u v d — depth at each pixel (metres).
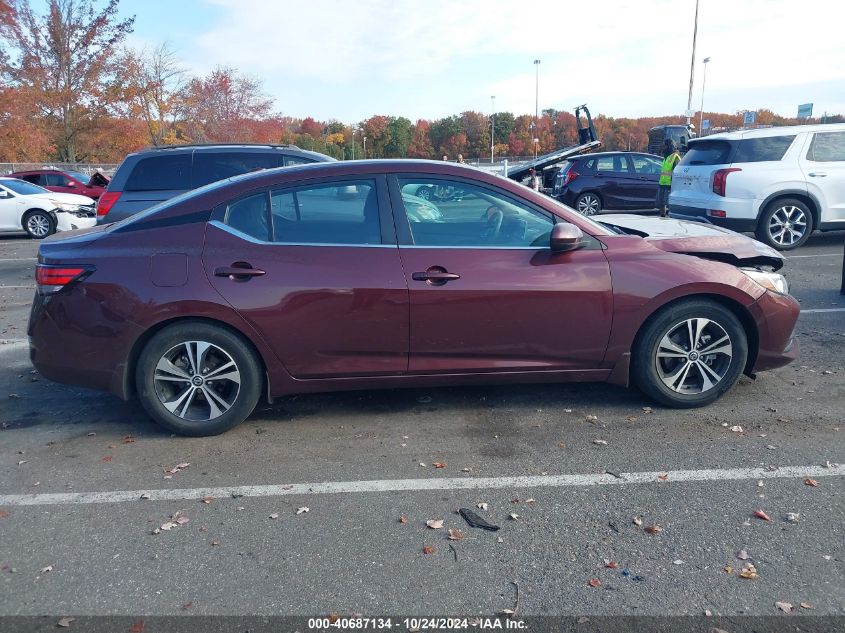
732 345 4.45
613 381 4.45
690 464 3.80
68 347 4.17
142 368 4.16
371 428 4.39
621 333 4.32
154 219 4.26
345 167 4.31
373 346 4.21
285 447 4.15
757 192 10.05
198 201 4.27
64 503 3.54
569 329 4.28
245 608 2.72
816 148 10.15
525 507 3.40
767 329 4.48
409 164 4.33
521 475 3.73
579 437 4.18
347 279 4.11
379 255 4.16
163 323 4.15
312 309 4.12
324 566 2.97
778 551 2.99
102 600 2.78
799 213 10.16
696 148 10.98
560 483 3.63
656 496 3.47
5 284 9.77
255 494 3.60
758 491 3.50
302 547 3.11
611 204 16.25
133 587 2.86
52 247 4.29
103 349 4.14
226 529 3.27
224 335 4.15
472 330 4.22
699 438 4.12
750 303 4.40
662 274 4.29
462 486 3.63
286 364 4.21
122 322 4.09
